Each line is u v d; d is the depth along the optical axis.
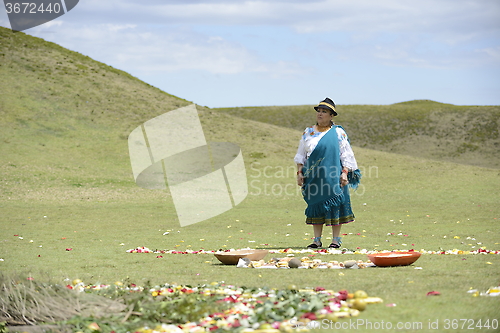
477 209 17.64
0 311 4.54
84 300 4.80
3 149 28.92
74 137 33.19
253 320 4.20
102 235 12.02
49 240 11.01
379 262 6.97
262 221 15.47
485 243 9.98
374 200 21.14
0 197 20.12
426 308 4.50
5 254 8.84
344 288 5.46
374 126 74.25
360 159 33.09
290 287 5.34
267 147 35.59
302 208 19.34
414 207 18.89
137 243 10.60
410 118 75.69
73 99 39.19
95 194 22.06
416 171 29.58
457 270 6.46
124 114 38.28
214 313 4.49
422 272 6.37
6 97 36.69
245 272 6.80
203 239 11.27
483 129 68.25
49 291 4.89
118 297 5.06
